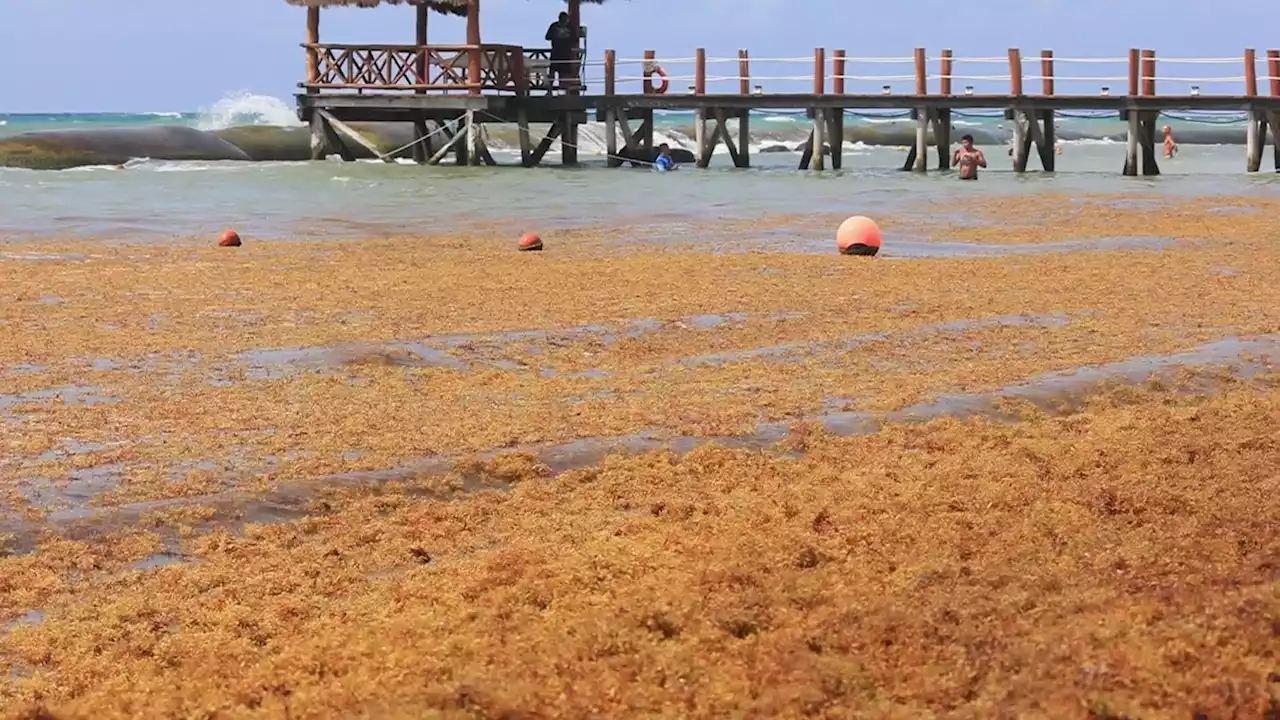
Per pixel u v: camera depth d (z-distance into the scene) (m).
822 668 5.07
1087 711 4.63
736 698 4.91
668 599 5.82
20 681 5.49
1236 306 13.77
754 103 37.31
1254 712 4.63
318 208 24.30
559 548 6.69
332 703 5.03
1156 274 15.96
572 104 38.34
